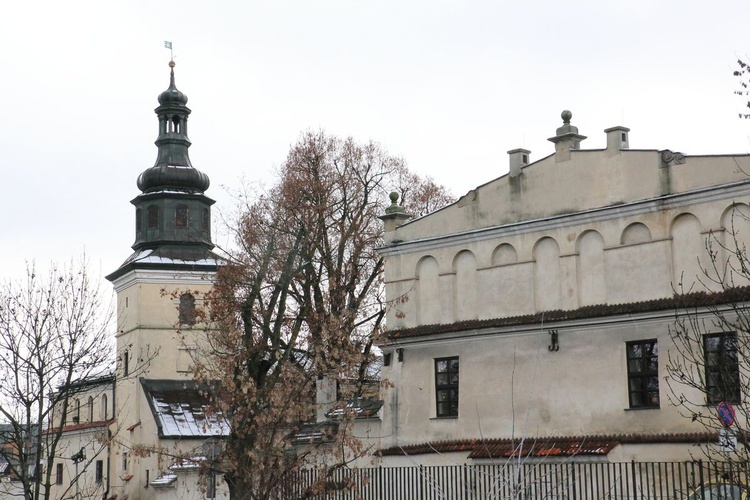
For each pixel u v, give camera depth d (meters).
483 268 47.62
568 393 43.69
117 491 85.81
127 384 87.50
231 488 44.44
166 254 88.62
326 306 53.72
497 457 43.88
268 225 62.03
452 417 47.53
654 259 42.06
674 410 40.41
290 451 46.28
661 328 41.25
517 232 46.56
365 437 48.34
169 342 86.88
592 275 43.97
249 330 47.91
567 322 43.94
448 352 48.19
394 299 49.03
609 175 43.88
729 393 32.19
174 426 80.12
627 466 37.25
